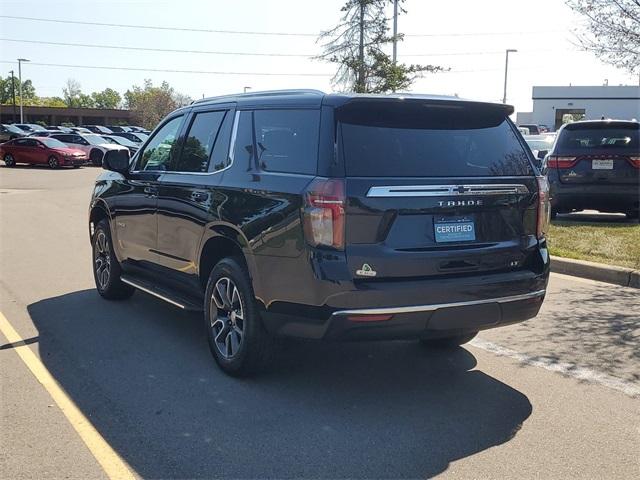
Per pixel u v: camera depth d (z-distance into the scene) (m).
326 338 4.16
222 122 5.36
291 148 4.49
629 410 4.41
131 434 4.00
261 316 4.54
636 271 7.85
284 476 3.53
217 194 4.98
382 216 4.15
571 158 11.47
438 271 4.29
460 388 4.80
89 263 9.26
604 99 69.00
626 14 8.91
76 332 6.05
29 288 7.77
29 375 4.96
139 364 5.22
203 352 5.53
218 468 3.61
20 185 23.20
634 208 11.45
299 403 4.49
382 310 4.09
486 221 4.52
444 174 4.41
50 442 3.89
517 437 4.01
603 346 5.70
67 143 36.91
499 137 4.82
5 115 87.38
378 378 4.98
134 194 6.33
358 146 4.26
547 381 4.93
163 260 5.90
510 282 4.49
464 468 3.63
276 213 4.35
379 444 3.90
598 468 3.63
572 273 8.50
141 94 89.19
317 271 4.08
